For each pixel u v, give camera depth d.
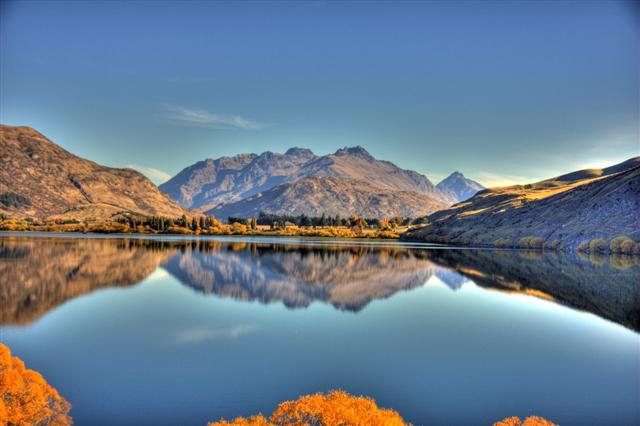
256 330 38.19
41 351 31.27
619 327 39.53
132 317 42.75
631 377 26.59
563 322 41.69
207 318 42.84
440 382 25.77
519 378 26.27
